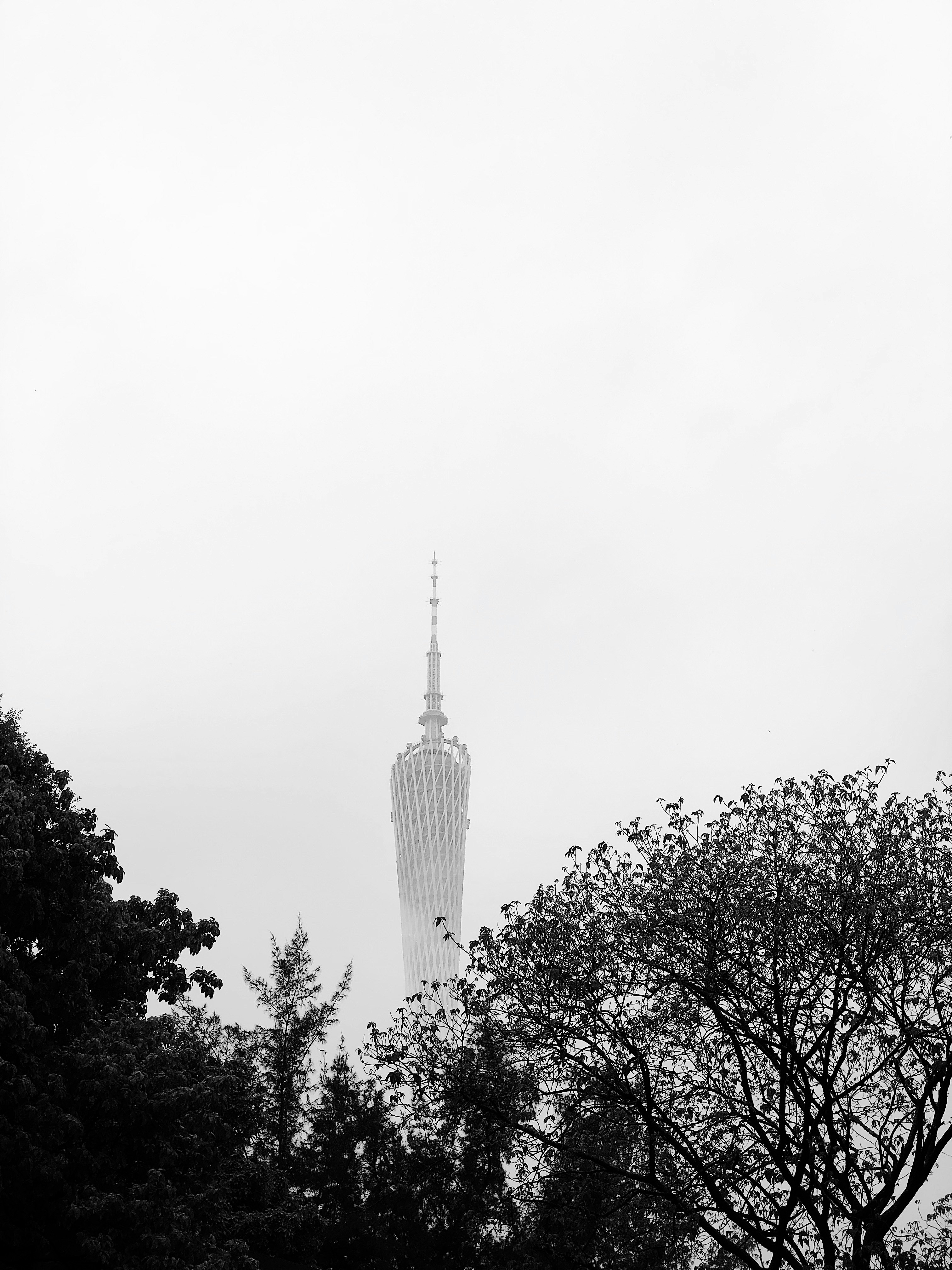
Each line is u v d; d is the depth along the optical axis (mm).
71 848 36625
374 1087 50469
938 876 33531
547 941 35000
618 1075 33906
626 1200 33969
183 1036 42812
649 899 34625
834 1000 33469
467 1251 44531
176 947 42656
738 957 34094
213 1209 36688
